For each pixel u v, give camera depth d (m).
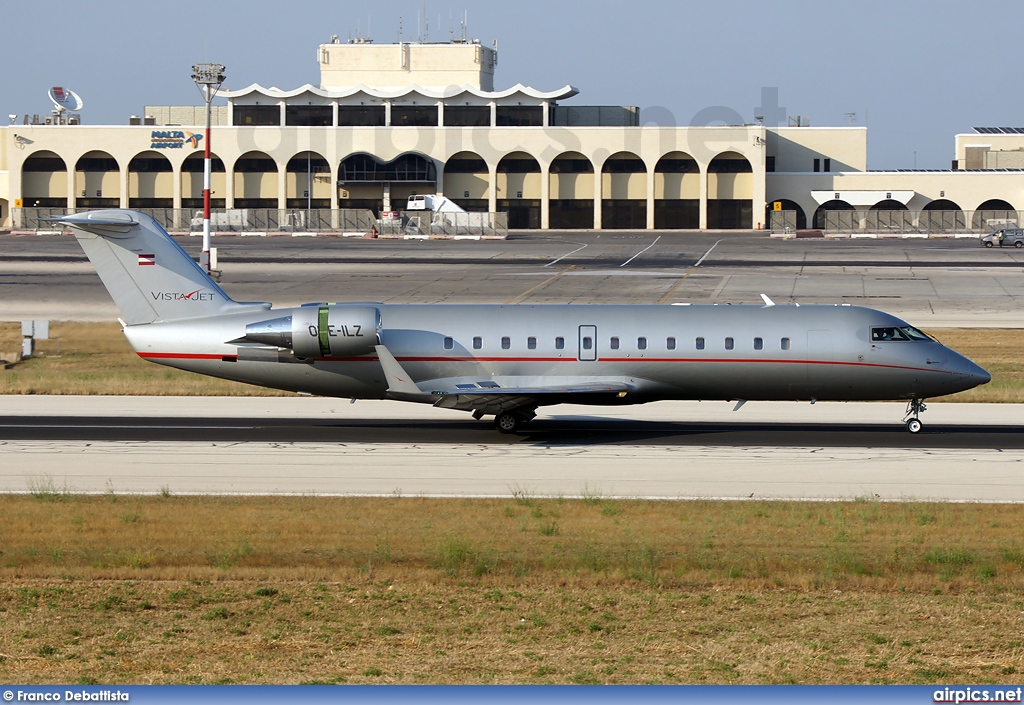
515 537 91.56
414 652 66.25
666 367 139.50
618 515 99.69
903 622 72.00
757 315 141.38
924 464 123.62
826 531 94.19
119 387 177.12
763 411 160.12
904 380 139.62
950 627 71.06
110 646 66.88
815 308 143.12
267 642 67.69
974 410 161.88
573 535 92.44
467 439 137.75
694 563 84.12
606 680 62.16
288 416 153.75
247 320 141.50
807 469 120.88
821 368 139.25
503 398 136.75
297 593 76.81
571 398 138.88
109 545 88.31
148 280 143.00
